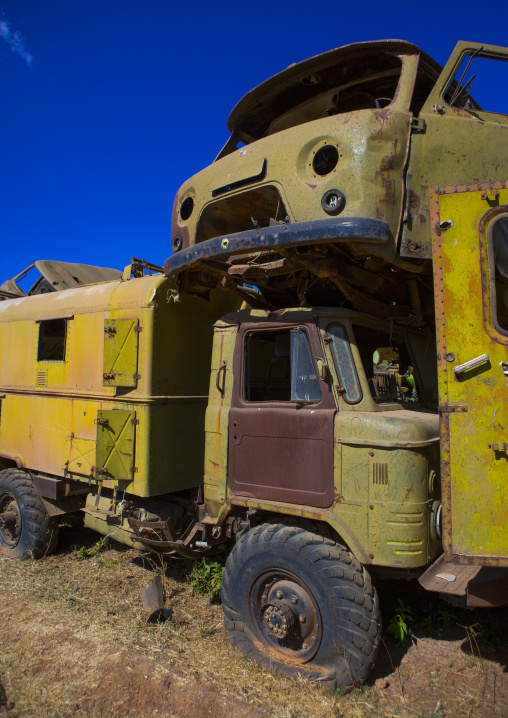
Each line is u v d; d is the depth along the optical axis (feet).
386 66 13.56
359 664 10.28
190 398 16.60
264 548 11.64
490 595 9.59
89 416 16.92
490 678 11.10
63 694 10.43
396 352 14.61
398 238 11.35
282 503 12.05
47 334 19.76
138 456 15.37
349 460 11.02
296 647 11.34
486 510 9.27
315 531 11.64
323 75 14.01
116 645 12.14
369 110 11.31
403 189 11.43
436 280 9.96
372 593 10.63
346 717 9.78
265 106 15.35
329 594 10.62
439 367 9.80
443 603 14.25
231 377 13.61
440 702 10.19
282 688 10.57
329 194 11.19
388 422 10.73
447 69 12.62
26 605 14.32
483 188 9.75
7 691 10.52
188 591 15.70
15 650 12.09
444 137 11.84
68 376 17.99
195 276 14.88
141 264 18.35
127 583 16.28
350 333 11.96
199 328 17.26
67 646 12.14
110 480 16.06
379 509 10.53
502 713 9.89
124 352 15.78
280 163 12.14
